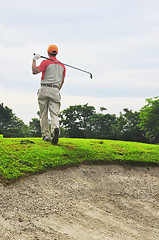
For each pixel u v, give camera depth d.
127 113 49.44
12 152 5.44
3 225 3.34
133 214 4.26
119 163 6.27
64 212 3.91
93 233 3.46
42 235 3.24
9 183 4.40
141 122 37.97
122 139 40.47
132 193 5.17
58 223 3.58
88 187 5.00
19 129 54.16
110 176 5.70
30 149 5.83
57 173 5.19
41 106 6.55
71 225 3.58
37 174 4.93
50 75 6.32
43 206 3.99
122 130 47.62
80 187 4.91
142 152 7.12
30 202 4.04
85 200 4.46
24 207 3.88
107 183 5.38
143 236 3.60
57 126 6.32
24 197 4.15
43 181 4.79
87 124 50.66
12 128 53.12
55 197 4.34
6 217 3.54
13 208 3.80
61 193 4.53
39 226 3.44
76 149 6.36
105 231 3.56
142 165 6.46
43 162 5.28
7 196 4.09
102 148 6.92
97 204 4.39
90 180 5.32
